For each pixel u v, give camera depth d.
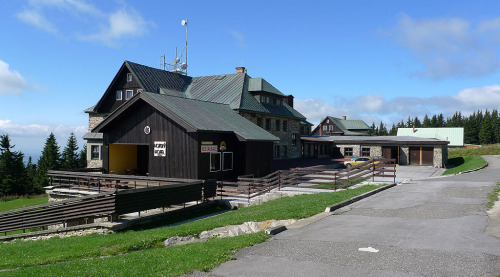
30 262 8.70
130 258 7.62
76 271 6.83
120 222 13.73
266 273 6.27
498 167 31.97
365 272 6.17
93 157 39.31
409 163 42.38
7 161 54.47
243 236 9.08
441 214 11.22
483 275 5.88
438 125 141.25
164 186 15.32
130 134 24.41
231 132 23.94
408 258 6.85
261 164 26.48
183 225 12.95
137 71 38.50
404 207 12.66
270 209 13.85
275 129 43.50
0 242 15.57
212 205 18.20
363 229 9.41
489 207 12.20
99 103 39.66
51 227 18.80
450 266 6.34
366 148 46.91
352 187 19.73
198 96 40.62
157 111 23.25
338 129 78.19
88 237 13.04
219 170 23.45
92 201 13.93
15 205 34.59
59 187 21.98
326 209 12.26
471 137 112.75
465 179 22.36
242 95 38.59
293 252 7.50
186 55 47.16
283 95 45.16
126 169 26.94
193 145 21.70
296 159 46.94
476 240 8.02
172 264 6.91
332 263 6.70
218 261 6.97
